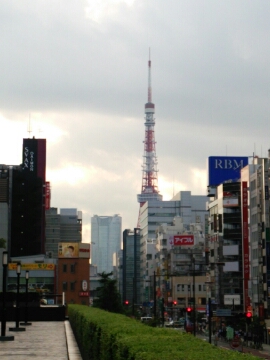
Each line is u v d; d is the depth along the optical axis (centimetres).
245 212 18050
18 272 6575
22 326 7294
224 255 19388
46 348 4347
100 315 4144
